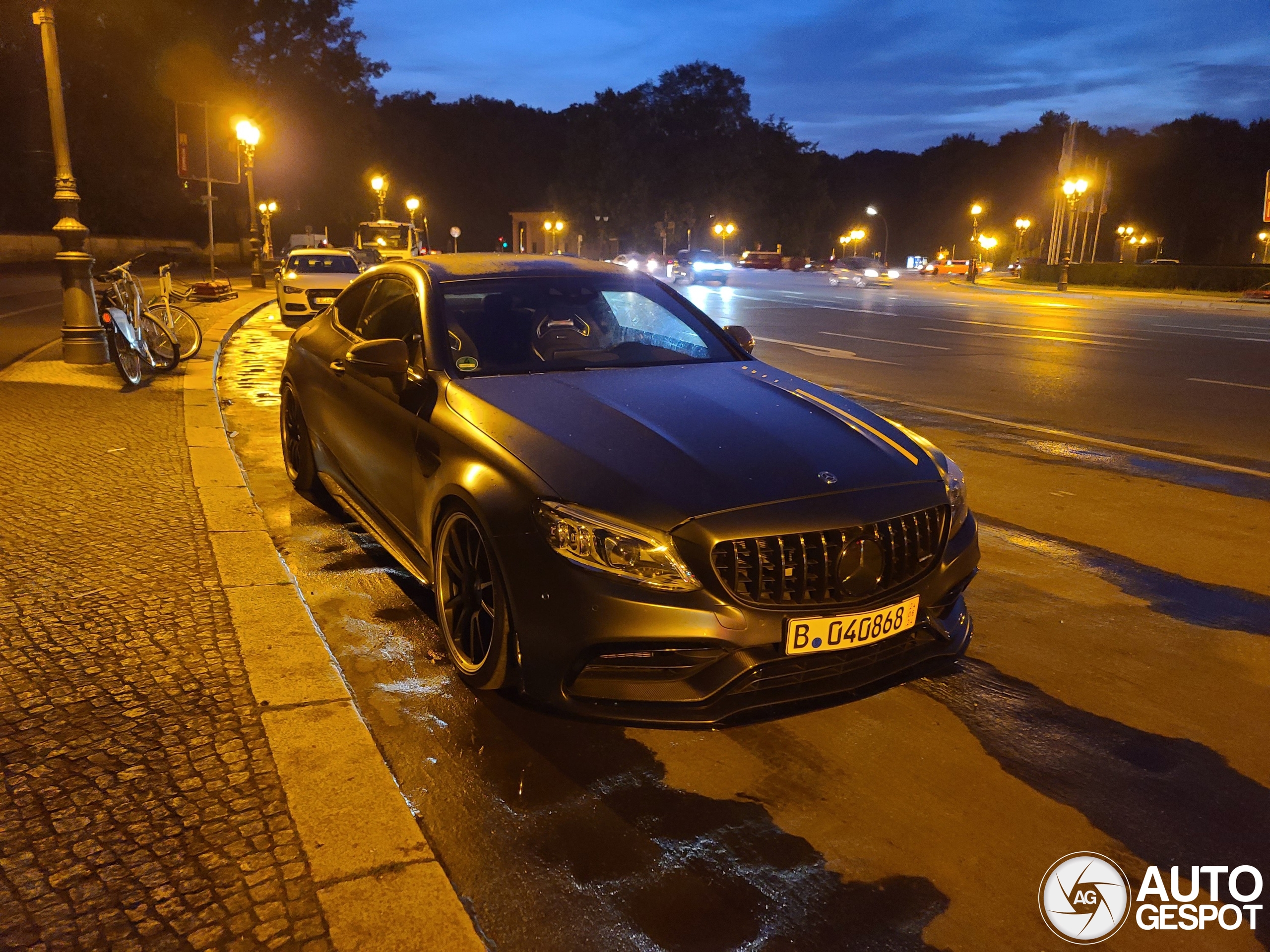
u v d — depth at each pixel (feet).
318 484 18.71
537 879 7.99
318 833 8.19
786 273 215.51
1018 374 40.09
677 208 393.50
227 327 49.16
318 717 10.05
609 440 10.45
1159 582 15.47
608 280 15.31
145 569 14.02
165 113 180.75
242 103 194.70
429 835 8.55
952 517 10.52
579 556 9.34
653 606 9.10
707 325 15.28
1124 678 11.95
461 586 11.20
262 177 217.56
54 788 8.70
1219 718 10.96
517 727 10.44
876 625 9.72
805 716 10.83
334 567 15.19
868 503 9.86
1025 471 22.98
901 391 35.12
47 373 30.42
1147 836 8.77
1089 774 9.77
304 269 59.47
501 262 15.37
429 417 12.01
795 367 41.06
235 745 9.48
